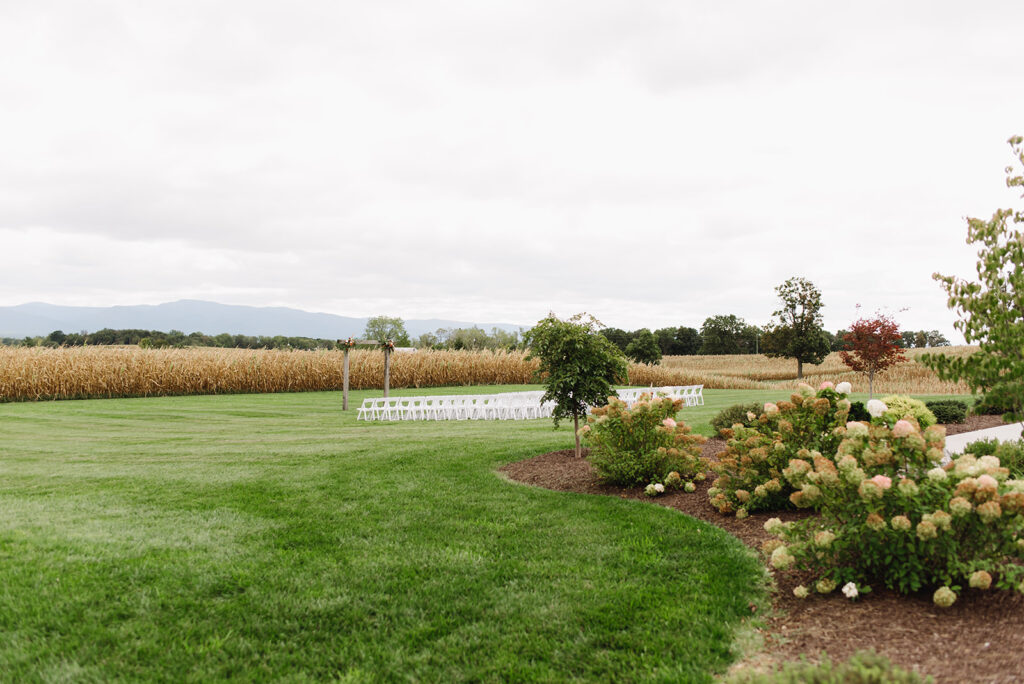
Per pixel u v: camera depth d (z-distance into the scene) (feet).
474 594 14.55
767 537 17.25
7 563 16.33
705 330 366.22
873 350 65.41
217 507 22.67
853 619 12.03
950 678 9.55
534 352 32.63
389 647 12.24
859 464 13.88
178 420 58.03
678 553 16.62
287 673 11.41
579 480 26.30
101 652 12.01
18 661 11.62
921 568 12.29
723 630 12.19
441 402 73.82
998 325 18.39
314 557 17.04
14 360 77.20
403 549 17.78
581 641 12.20
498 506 22.43
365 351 109.29
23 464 32.55
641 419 25.12
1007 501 11.65
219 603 14.08
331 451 35.88
